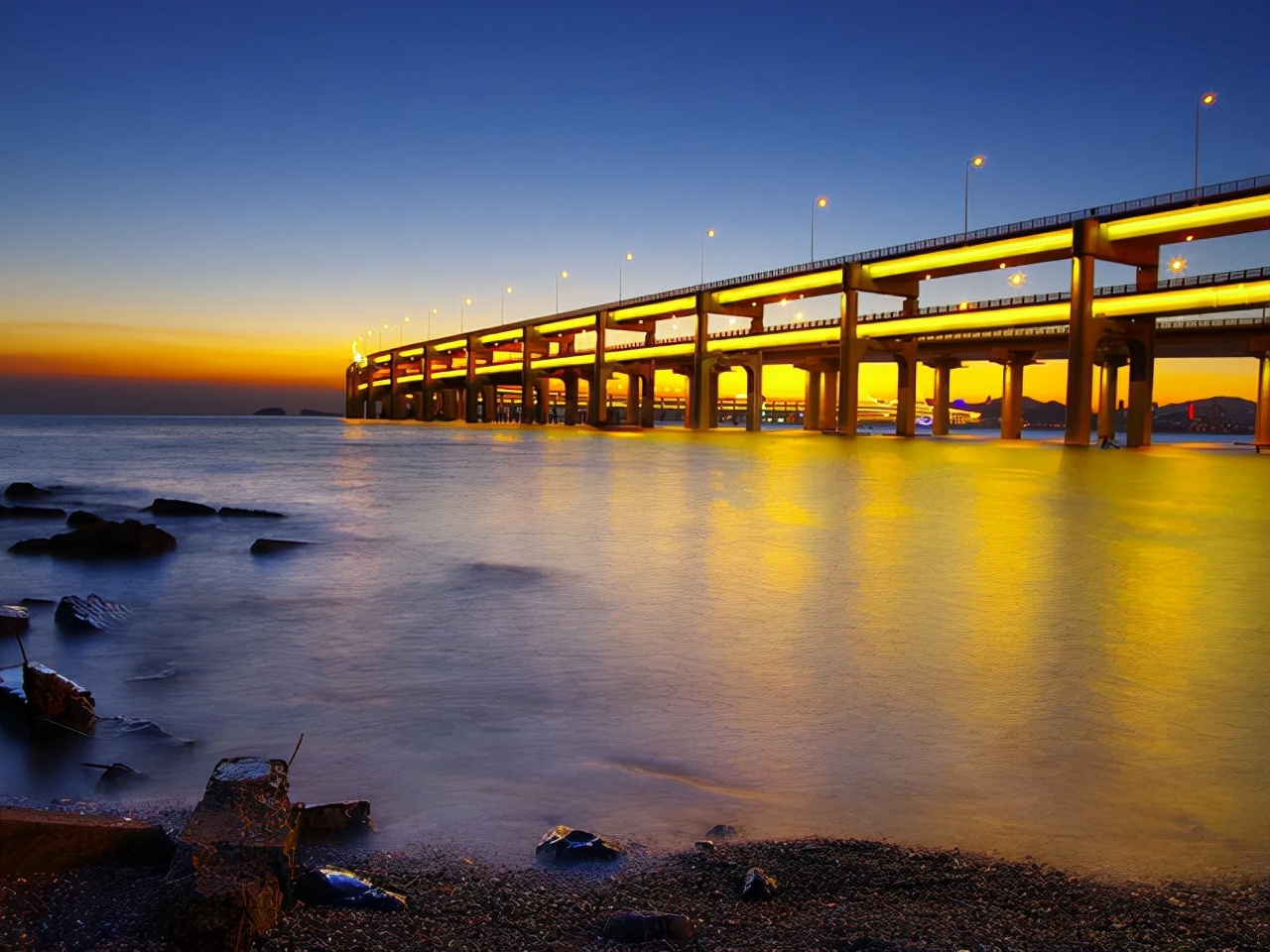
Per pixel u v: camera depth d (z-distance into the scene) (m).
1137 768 6.70
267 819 4.40
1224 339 97.62
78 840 4.38
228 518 26.89
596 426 177.38
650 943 4.04
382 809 5.90
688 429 166.75
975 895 4.62
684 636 11.55
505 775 6.56
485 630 11.95
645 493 38.31
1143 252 87.00
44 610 12.88
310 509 30.66
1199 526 26.77
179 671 9.69
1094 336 86.81
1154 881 4.86
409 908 4.38
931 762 6.84
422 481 45.28
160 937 3.76
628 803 6.04
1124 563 18.66
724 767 6.73
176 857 4.19
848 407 117.62
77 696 7.43
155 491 38.53
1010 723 7.80
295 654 10.55
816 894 4.64
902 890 4.69
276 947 3.82
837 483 45.03
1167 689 8.95
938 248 103.81
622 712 8.16
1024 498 37.03
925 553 20.06
